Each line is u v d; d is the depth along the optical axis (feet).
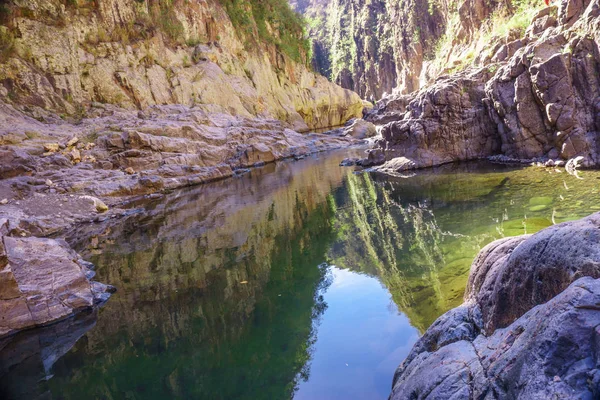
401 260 22.99
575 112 36.37
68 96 69.87
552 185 31.04
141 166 58.54
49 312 19.90
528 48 40.78
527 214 25.61
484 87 47.01
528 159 41.19
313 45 323.78
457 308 12.70
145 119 72.79
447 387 8.65
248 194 47.67
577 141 35.96
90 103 73.46
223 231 33.14
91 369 15.61
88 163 55.36
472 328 11.38
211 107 90.22
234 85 104.22
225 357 15.75
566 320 6.91
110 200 48.01
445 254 22.50
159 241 31.71
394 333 16.01
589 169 33.99
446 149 48.78
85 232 36.37
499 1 114.93
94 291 22.29
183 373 14.88
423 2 195.62
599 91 35.42
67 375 15.33
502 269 10.92
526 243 10.41
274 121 99.96
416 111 52.60
